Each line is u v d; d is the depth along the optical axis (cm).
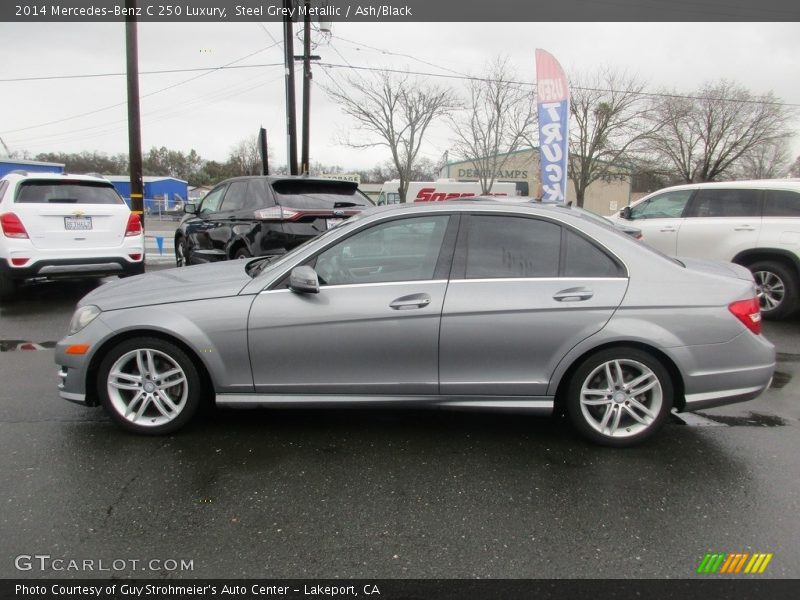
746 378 342
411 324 343
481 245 353
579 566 245
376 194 4138
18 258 720
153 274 424
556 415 407
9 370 507
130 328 348
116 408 362
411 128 2531
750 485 313
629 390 349
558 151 1034
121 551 252
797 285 714
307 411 413
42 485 305
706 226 759
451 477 320
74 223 755
